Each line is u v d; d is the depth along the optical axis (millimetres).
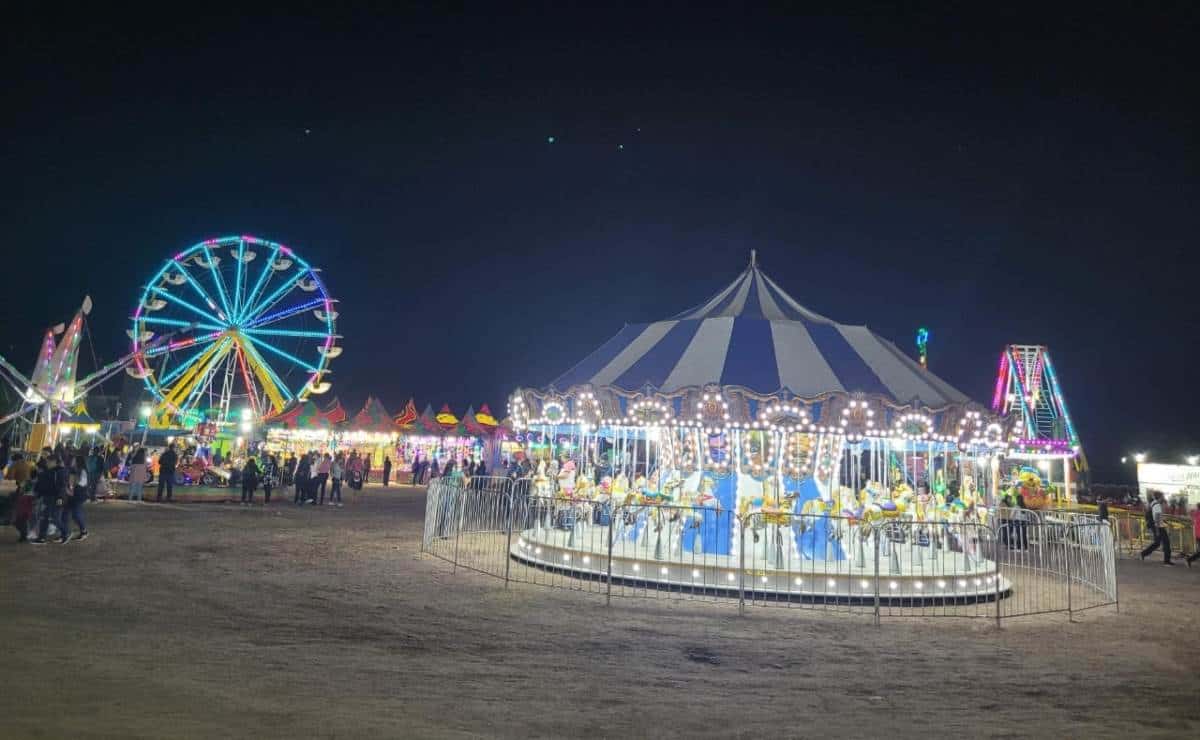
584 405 12469
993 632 9031
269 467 24719
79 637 6648
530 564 12109
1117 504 26828
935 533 11211
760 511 11055
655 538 12320
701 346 12398
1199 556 17125
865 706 5969
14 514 12609
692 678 6520
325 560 11961
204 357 30938
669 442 13461
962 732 5414
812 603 10180
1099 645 8539
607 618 8781
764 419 11141
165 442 29625
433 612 8594
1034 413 29375
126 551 11891
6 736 4219
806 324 13023
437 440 39531
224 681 5602
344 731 4668
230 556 11898
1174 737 5484
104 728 4457
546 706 5500
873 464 14031
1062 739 5352
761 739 5055
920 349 28969
